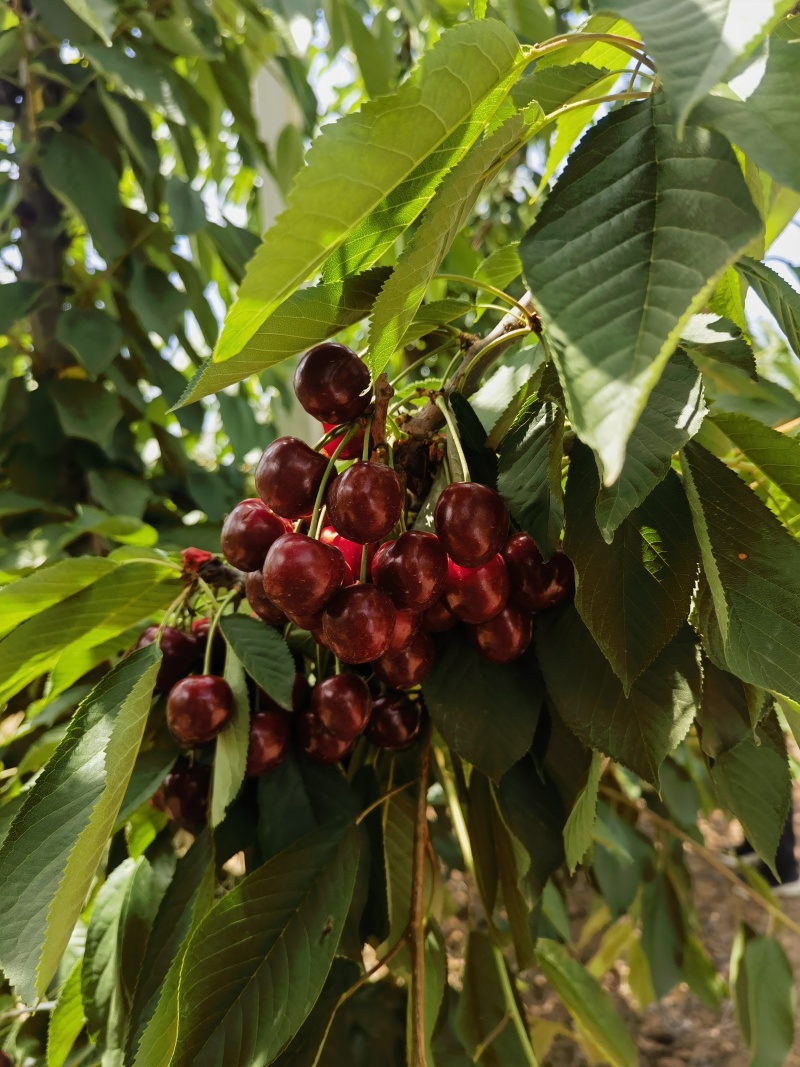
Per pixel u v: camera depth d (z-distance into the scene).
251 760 0.33
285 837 0.33
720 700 0.30
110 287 0.69
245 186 1.02
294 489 0.27
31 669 0.39
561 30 0.98
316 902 0.30
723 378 0.49
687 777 0.61
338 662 0.35
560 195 0.19
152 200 0.67
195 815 0.35
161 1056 0.26
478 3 0.28
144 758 0.34
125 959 0.34
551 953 0.47
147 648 0.32
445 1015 0.44
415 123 0.20
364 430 0.28
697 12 0.16
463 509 0.26
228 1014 0.27
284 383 0.80
